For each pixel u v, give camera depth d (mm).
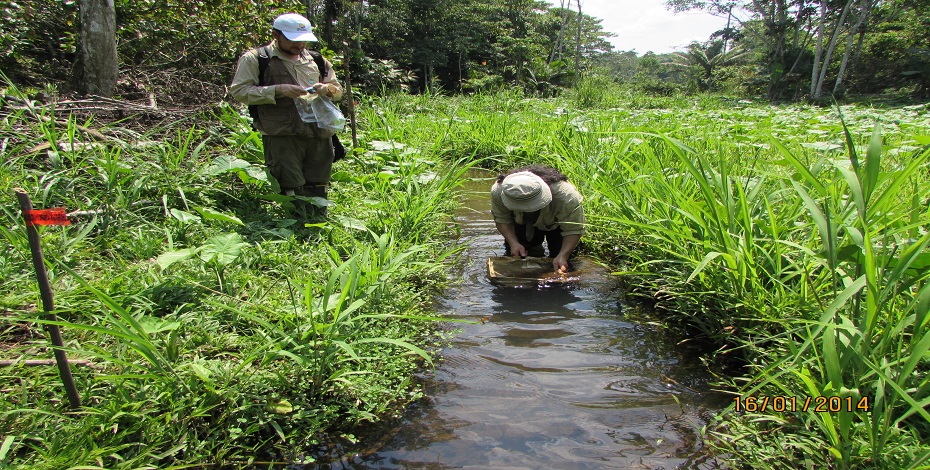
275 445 2004
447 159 8422
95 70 6211
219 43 8016
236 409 2000
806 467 1808
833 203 2523
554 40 46438
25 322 2383
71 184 3574
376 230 4070
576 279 3645
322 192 4406
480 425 2166
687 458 1966
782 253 2672
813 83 28703
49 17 7402
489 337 2904
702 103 20109
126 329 1982
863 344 1792
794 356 1944
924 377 1898
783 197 3111
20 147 3744
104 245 3230
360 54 19125
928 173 3691
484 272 3842
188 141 4266
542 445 2045
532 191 3637
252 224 3795
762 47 39469
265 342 2340
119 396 1904
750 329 2602
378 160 6000
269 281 3031
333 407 2160
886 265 1912
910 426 1777
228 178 4402
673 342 2848
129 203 3615
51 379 2010
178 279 2750
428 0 30672
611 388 2432
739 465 1923
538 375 2541
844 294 1729
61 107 4922
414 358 2682
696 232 3119
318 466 1931
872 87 32844
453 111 13109
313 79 4035
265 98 3758
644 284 3381
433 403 2322
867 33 34625
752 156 4992
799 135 7398
